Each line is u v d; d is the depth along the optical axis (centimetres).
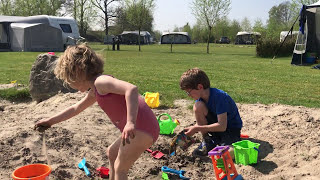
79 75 250
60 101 640
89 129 474
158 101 632
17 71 1228
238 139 404
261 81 1050
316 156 374
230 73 1279
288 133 446
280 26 4559
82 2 5441
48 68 720
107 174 343
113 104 248
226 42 6694
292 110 538
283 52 2350
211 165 385
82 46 261
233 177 332
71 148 402
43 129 289
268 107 593
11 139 389
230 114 394
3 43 2614
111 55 2419
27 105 694
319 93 827
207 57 2308
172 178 350
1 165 339
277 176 337
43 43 2609
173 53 2814
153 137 258
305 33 1694
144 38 5441
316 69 1458
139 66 1542
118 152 262
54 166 349
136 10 3600
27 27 2508
